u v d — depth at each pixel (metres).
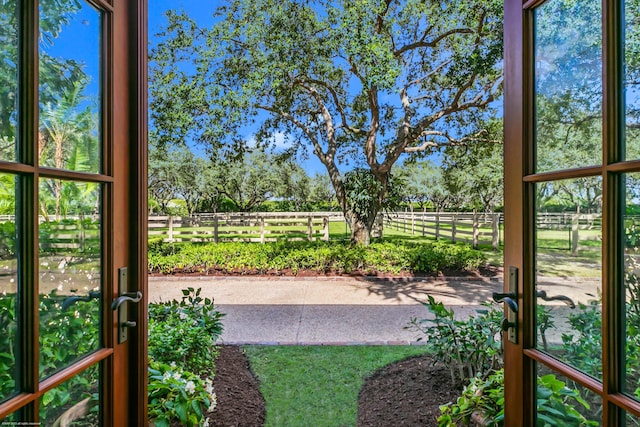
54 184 0.97
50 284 0.95
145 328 1.22
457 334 2.47
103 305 1.09
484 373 2.38
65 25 1.00
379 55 7.00
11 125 0.87
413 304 5.04
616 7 0.87
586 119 0.95
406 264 7.34
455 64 7.77
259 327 4.00
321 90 9.60
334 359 3.06
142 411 1.20
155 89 8.45
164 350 2.19
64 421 0.98
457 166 10.70
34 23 0.90
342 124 9.13
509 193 1.15
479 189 12.26
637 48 0.88
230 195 18.00
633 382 0.87
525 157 1.08
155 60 9.03
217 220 10.80
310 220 10.82
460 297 5.46
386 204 9.15
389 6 7.89
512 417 1.14
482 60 7.04
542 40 1.07
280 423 2.18
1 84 0.86
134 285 1.18
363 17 7.11
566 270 0.99
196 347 2.46
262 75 7.64
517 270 1.11
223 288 6.16
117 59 1.14
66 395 0.98
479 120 9.56
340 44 7.34
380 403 2.38
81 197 1.04
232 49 8.45
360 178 8.79
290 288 6.14
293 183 18.84
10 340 0.87
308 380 2.71
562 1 1.01
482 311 2.47
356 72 7.61
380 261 7.30
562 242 1.00
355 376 2.77
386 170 8.81
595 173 0.90
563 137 1.01
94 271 1.08
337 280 6.80
